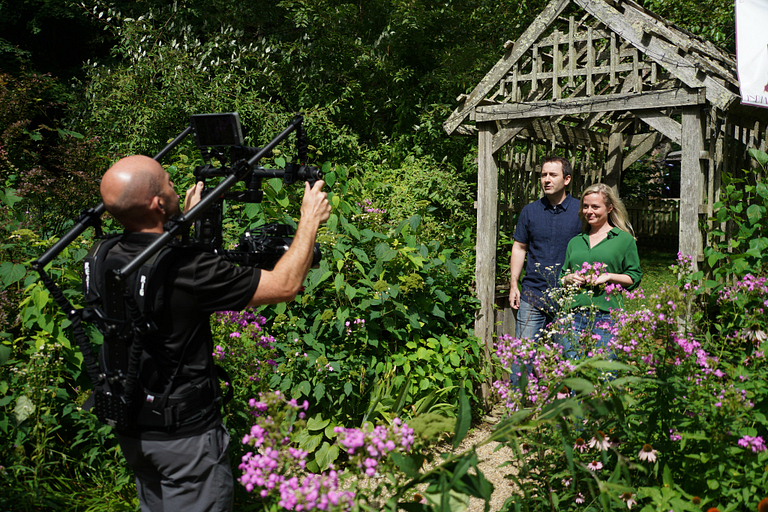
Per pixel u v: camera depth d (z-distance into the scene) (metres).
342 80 9.05
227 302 1.77
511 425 1.65
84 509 2.53
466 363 4.15
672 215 15.12
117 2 10.55
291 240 2.11
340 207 3.92
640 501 2.11
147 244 1.82
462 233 5.57
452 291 4.47
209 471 1.82
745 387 2.10
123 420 1.75
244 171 1.88
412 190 6.46
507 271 5.44
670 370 2.19
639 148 6.75
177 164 4.80
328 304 3.72
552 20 4.13
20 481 2.47
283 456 1.56
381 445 1.53
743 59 3.38
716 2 9.64
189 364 1.79
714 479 1.95
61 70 12.18
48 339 2.77
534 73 4.24
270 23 10.32
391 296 3.66
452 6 9.46
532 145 5.79
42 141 5.35
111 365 1.78
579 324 3.30
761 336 2.32
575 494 2.22
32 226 3.78
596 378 2.29
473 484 1.51
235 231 3.91
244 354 2.75
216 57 8.87
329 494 1.44
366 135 9.32
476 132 4.86
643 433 2.25
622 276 3.36
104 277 1.80
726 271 3.10
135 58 8.01
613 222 3.62
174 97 7.37
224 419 2.69
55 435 2.79
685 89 3.49
